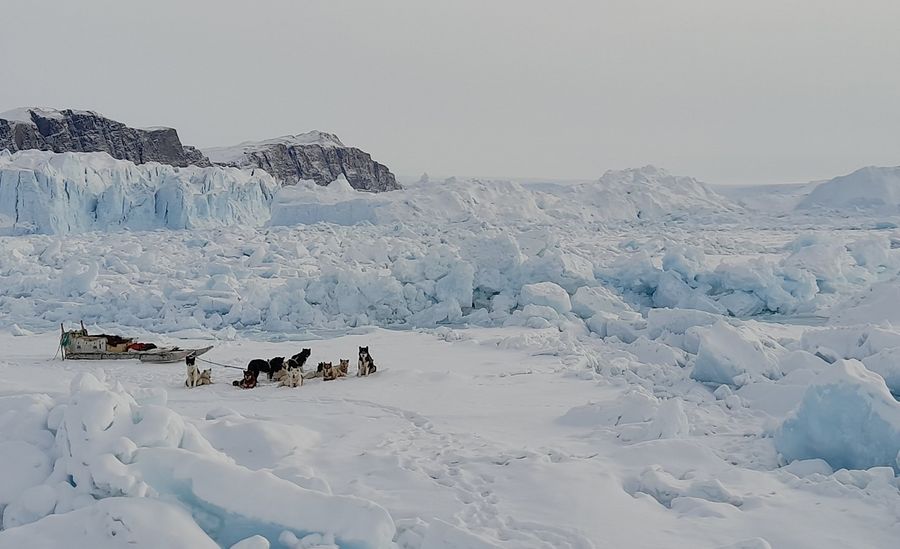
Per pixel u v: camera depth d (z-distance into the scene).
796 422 9.60
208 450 7.46
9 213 60.09
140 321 25.53
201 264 35.31
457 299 27.70
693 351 18.33
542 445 10.19
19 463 7.09
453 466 9.04
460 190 68.62
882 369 12.48
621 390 14.12
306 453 9.49
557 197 82.00
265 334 24.17
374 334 22.56
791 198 94.88
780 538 6.89
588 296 26.41
